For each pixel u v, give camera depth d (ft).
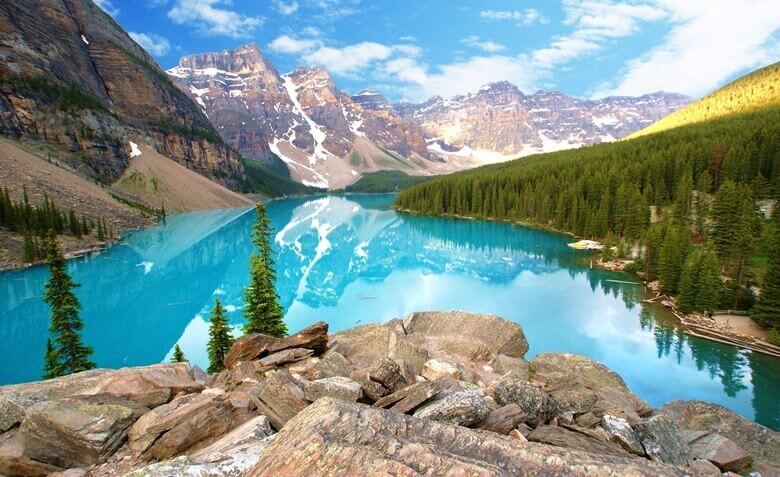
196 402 38.09
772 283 151.94
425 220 547.08
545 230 422.00
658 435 36.60
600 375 64.34
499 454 24.93
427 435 26.81
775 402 108.06
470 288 226.99
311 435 25.09
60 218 314.96
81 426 34.22
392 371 46.57
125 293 222.48
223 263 297.53
